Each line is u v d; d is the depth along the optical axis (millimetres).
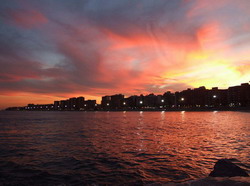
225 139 19734
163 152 14523
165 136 23016
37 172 10484
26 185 8773
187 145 16953
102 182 8953
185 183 6090
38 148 17203
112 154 14281
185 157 12898
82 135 25734
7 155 14609
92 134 26703
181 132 26812
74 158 13289
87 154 14414
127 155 13891
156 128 33875
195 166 10977
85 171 10516
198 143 17766
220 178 6297
